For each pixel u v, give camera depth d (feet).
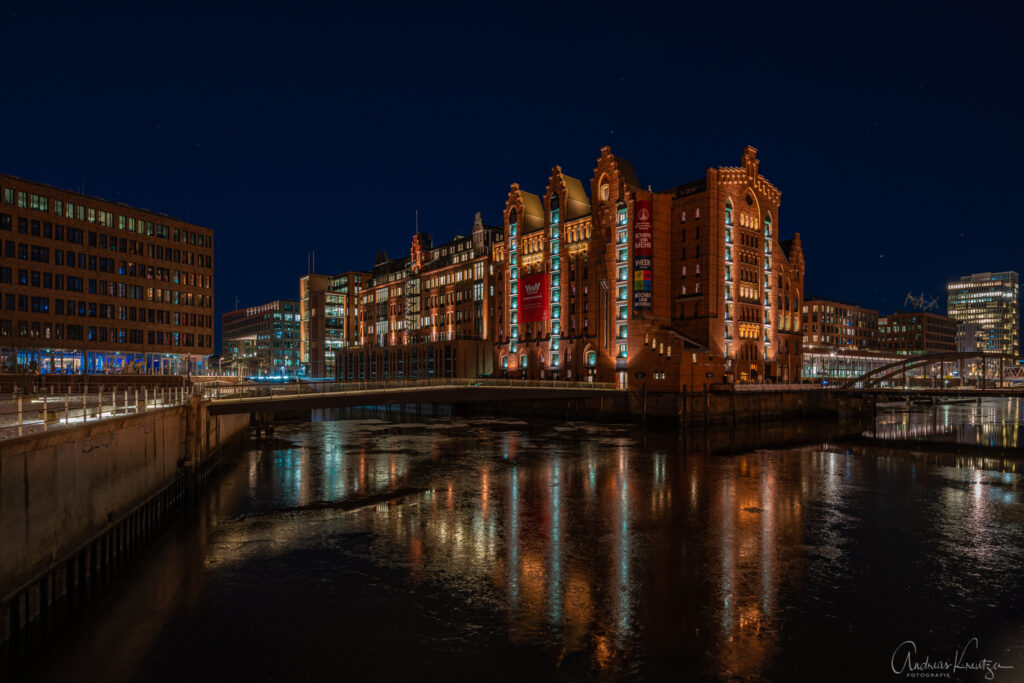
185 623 68.33
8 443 57.62
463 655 61.16
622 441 230.27
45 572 65.21
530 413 348.79
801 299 372.38
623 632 66.23
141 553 93.30
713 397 285.43
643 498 131.03
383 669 58.39
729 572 84.79
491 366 415.03
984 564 88.17
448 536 102.06
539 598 75.46
